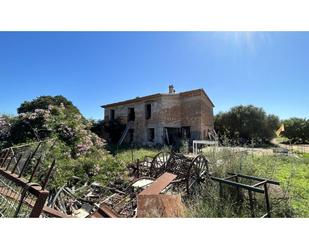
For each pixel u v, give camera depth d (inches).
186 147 533.0
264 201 185.5
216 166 247.9
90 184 267.3
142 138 837.2
